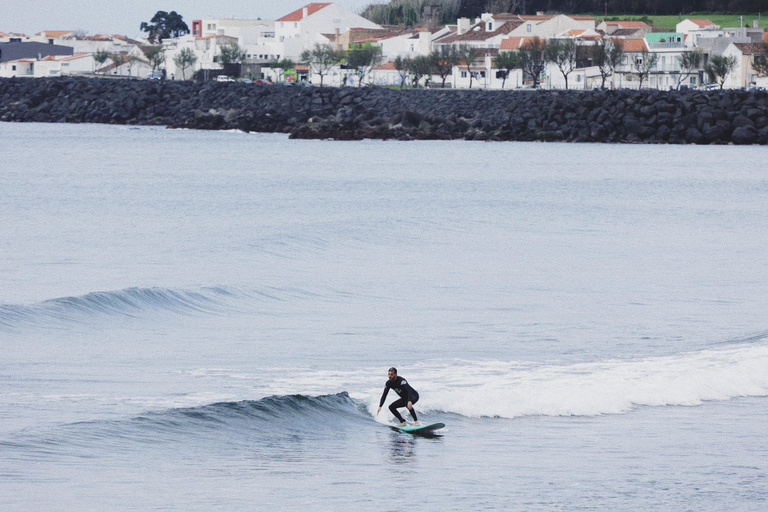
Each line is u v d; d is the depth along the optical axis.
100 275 141.00
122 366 85.69
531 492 54.66
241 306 117.31
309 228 195.00
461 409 72.00
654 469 59.06
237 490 54.31
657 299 124.38
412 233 196.62
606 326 105.62
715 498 53.94
